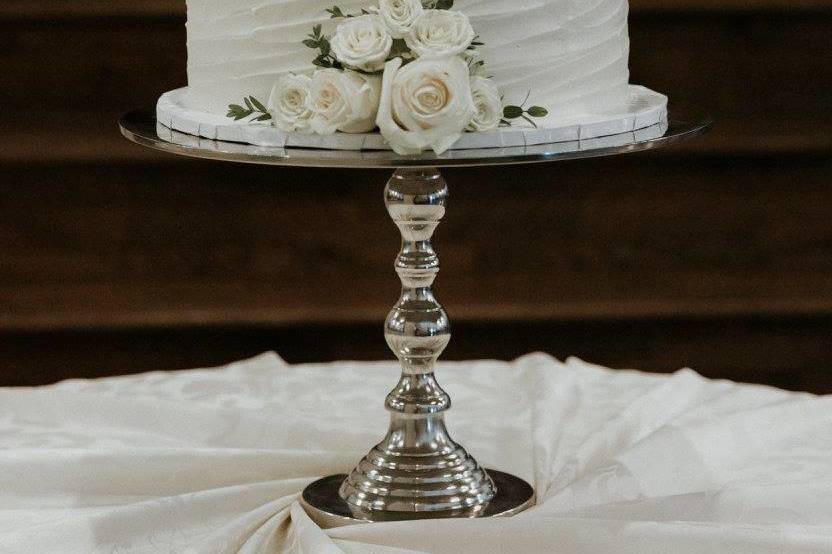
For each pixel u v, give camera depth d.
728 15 3.37
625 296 3.24
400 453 1.46
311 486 1.49
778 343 3.39
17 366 3.32
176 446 1.64
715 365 3.39
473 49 1.26
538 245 3.38
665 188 3.38
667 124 1.38
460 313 3.15
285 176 3.32
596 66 1.35
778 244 3.41
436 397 1.47
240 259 3.36
